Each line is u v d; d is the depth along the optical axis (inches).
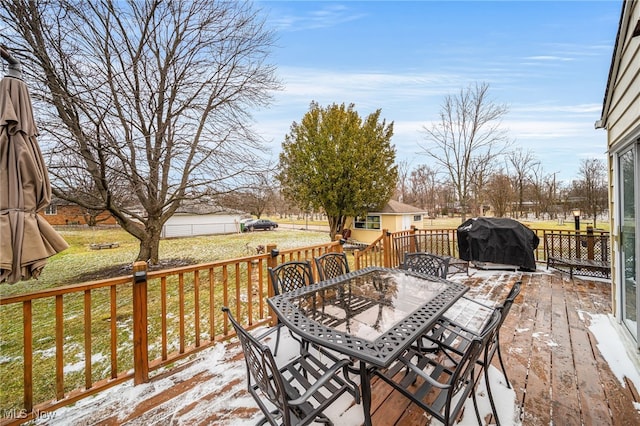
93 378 106.8
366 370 59.2
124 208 325.7
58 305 73.2
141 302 85.9
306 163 502.9
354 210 499.2
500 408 71.8
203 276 288.4
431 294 86.6
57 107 222.1
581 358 94.0
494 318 60.8
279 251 131.4
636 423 66.7
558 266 217.0
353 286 94.7
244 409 74.0
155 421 70.4
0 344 143.4
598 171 674.8
